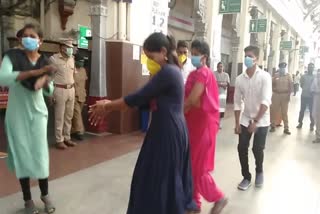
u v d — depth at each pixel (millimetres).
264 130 3906
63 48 5293
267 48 19250
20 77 2723
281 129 8531
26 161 2900
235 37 14016
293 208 3441
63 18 10383
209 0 10094
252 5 15758
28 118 2887
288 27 26109
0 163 4512
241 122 3918
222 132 7480
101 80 6496
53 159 4785
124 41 6496
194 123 2955
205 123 2949
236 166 4828
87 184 3836
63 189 3652
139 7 6977
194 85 2881
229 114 10594
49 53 8750
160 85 2133
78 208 3193
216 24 10516
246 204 3504
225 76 8031
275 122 8102
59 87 5277
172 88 2162
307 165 5070
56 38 9781
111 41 6516
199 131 2951
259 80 3738
